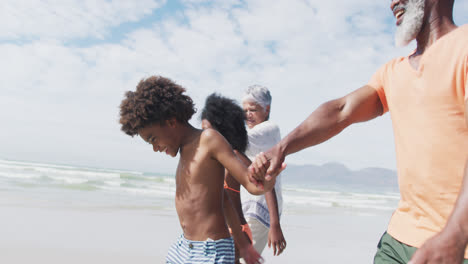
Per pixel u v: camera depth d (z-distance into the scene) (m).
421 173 1.71
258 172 1.94
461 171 1.59
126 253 5.31
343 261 5.98
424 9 1.79
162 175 37.91
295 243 6.94
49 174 20.73
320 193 29.06
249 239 2.95
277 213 3.11
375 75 2.13
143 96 2.25
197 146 2.26
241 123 2.98
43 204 8.73
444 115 1.63
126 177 23.72
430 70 1.69
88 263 4.69
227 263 2.22
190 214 2.25
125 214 8.49
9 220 6.53
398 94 1.86
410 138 1.77
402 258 1.80
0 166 23.31
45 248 5.10
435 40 1.77
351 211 14.83
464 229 1.06
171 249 2.40
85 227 6.65
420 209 1.74
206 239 2.20
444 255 1.05
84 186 15.02
